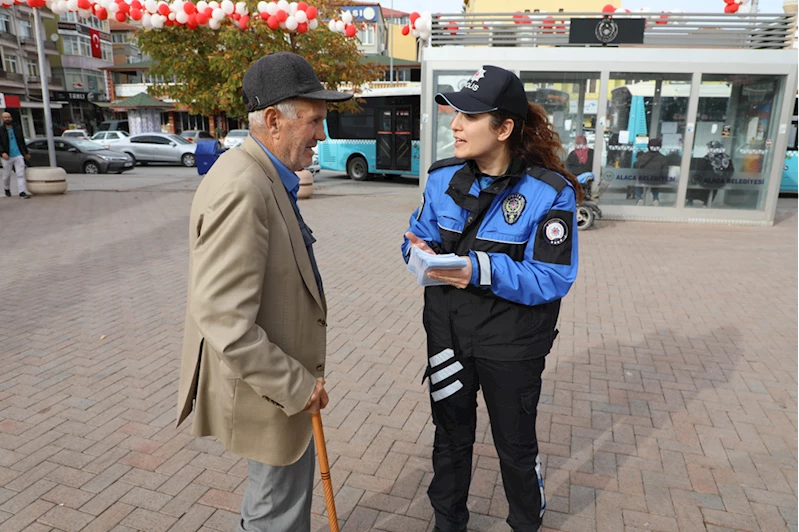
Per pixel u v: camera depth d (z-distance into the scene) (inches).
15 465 114.2
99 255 296.7
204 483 110.0
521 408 80.6
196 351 68.2
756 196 408.2
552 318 79.9
